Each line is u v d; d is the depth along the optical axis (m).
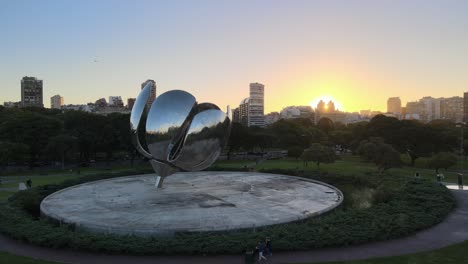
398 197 33.44
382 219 25.69
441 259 20.38
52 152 69.69
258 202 32.06
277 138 97.06
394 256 20.83
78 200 33.16
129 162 85.56
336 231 23.33
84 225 25.08
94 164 81.81
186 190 37.62
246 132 85.69
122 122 74.62
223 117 32.28
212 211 28.83
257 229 24.53
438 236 24.53
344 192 40.66
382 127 77.69
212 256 20.89
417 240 23.70
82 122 77.38
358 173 50.06
